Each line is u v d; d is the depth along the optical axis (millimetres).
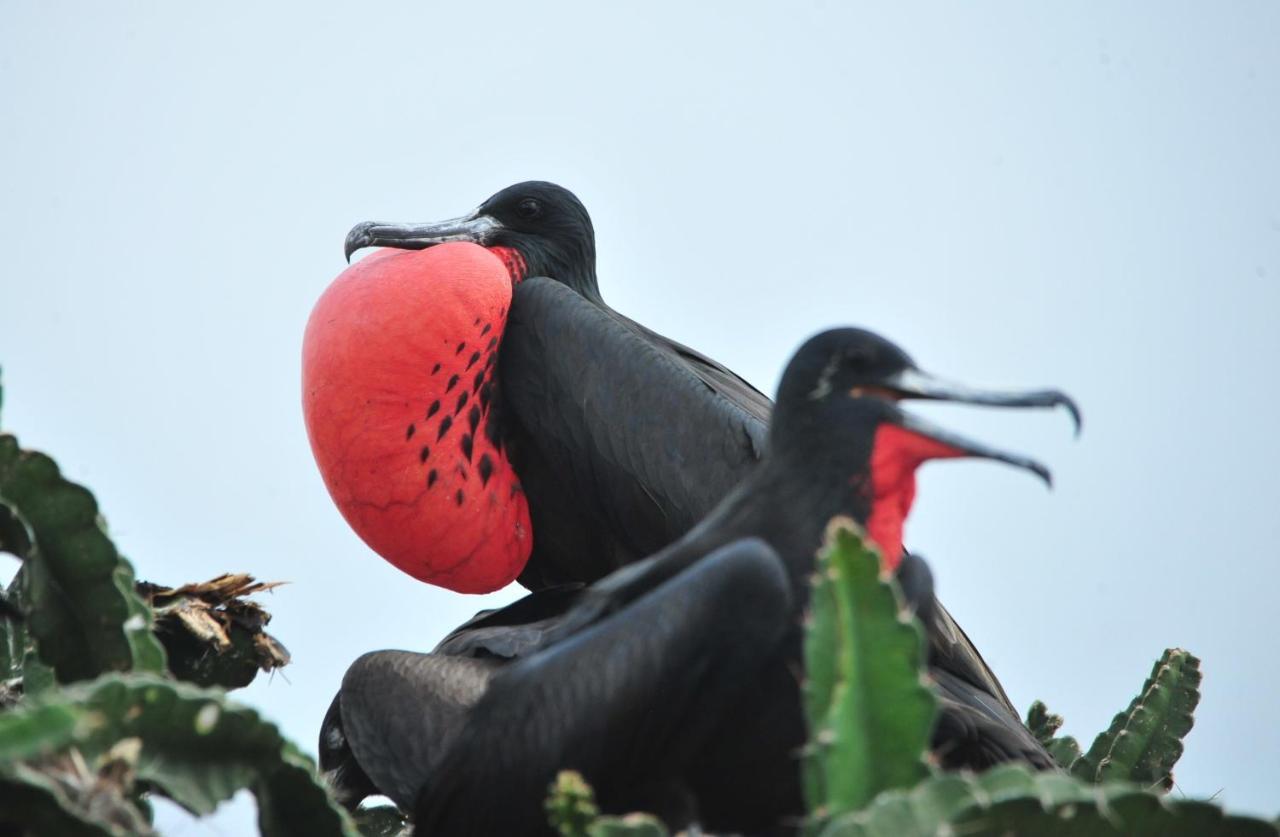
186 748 8484
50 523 9203
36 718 7617
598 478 15125
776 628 9820
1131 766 12117
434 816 10367
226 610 11820
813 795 8109
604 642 9969
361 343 14328
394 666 12648
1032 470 9977
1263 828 8055
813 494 10195
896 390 10242
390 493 14438
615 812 10391
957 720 11602
